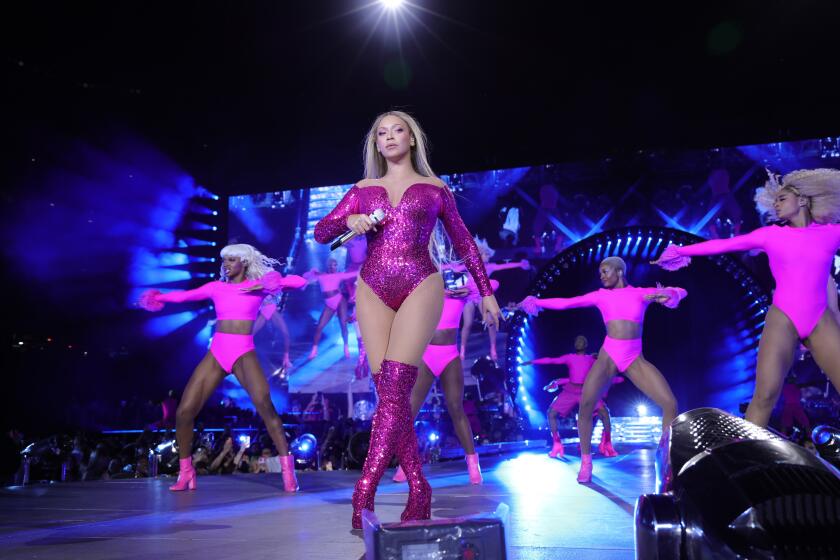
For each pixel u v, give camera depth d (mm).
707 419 1724
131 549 2807
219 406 17609
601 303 6062
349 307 19406
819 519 1357
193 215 20672
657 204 18625
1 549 2844
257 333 19641
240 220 20594
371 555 1390
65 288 18922
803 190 4242
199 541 2998
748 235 4422
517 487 5438
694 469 1488
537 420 20172
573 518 3555
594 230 18859
